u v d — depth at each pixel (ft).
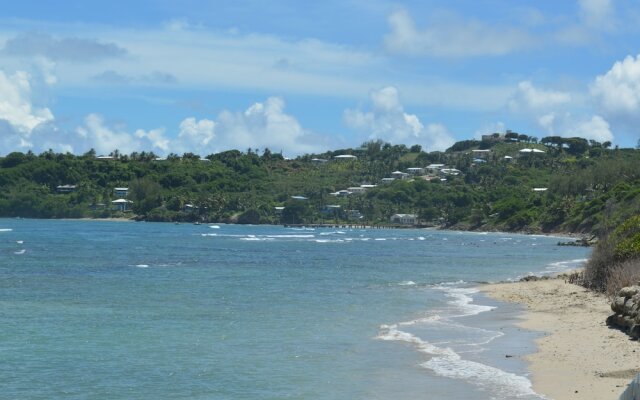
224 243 452.35
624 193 564.30
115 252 348.59
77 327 117.08
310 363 88.22
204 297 160.76
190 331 113.09
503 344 96.63
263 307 142.61
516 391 71.67
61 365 88.53
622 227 159.63
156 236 547.90
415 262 295.48
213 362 89.71
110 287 183.73
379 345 98.99
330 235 622.95
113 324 120.37
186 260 297.53
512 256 345.72
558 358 85.46
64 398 74.13
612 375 75.97
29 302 150.71
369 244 467.93
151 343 102.68
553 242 520.83
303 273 233.55
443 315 128.06
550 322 114.93
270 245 435.12
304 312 134.62
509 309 134.21
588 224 613.52
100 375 83.41
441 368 83.20
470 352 91.76
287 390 75.92
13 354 94.84
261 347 98.99
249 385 78.23
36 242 435.53
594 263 159.63
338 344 100.63
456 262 296.92
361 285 190.08
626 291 106.22
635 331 95.55
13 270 238.68
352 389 75.56
